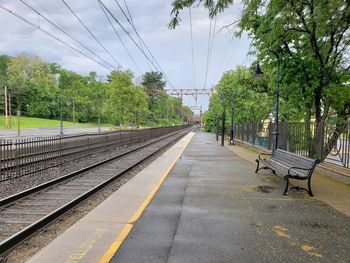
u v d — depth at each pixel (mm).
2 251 5168
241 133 34594
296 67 14891
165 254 4750
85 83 129375
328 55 14789
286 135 17172
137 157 20281
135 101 47781
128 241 5270
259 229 5875
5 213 7590
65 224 6797
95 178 12438
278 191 9195
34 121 97062
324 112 15180
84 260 4559
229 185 10133
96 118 123188
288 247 5027
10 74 114875
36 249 5402
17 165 12234
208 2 8273
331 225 6121
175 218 6555
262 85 22469
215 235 5551
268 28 12195
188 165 15289
